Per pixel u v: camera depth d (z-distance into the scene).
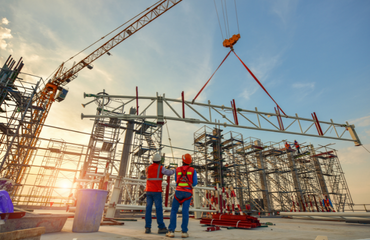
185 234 3.67
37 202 22.61
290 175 32.06
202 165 30.48
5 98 21.98
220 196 9.14
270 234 4.34
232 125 13.15
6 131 22.11
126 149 16.41
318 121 15.67
